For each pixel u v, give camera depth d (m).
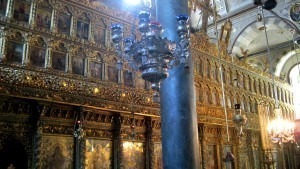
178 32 5.96
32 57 9.27
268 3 10.12
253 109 19.77
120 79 11.52
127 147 11.70
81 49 10.63
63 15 10.45
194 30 19.69
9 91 8.35
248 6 23.12
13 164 9.11
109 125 11.30
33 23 9.48
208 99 16.00
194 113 6.76
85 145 10.30
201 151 15.10
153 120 12.73
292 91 25.47
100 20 11.51
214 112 16.00
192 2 16.19
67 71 9.98
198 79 15.50
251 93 19.80
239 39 24.17
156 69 5.34
